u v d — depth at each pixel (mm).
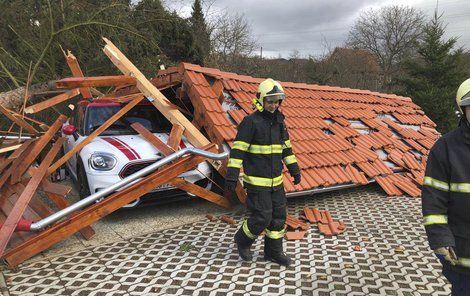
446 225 2238
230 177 3668
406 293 3490
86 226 4480
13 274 3826
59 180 7496
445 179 2262
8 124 10617
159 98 5871
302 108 7633
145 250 4383
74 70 7207
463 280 2277
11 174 5223
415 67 24219
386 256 4262
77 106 7359
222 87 6328
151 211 5695
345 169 6574
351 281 3705
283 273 3855
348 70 43125
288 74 44500
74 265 4016
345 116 8102
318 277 3773
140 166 5277
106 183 5105
